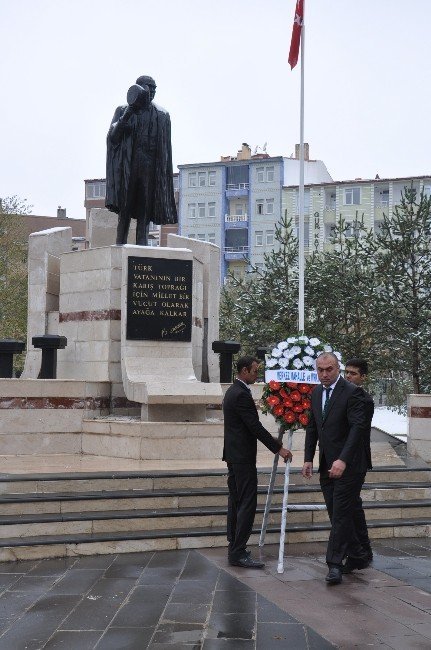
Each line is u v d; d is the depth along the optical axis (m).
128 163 13.26
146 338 12.13
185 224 60.16
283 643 5.14
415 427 10.97
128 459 10.65
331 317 24.00
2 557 7.30
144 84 13.45
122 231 13.40
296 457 11.48
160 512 8.19
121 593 6.28
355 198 54.47
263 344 24.44
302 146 19.08
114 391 12.23
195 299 13.63
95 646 5.07
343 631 5.39
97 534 7.81
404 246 22.16
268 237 58.00
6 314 36.12
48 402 11.39
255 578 6.77
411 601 6.12
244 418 7.12
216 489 8.81
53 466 9.71
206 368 14.28
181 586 6.49
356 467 6.79
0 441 11.16
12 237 37.94
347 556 7.05
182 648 5.04
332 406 6.93
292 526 8.31
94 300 12.58
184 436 10.79
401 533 8.61
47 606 5.94
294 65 19.38
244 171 58.88
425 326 21.98
